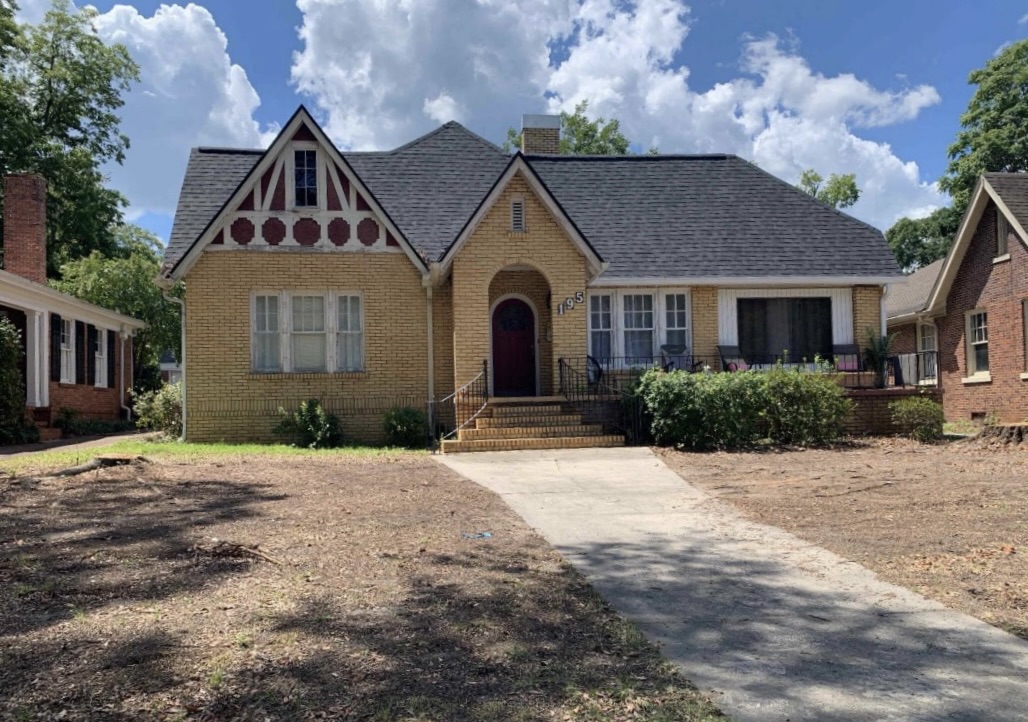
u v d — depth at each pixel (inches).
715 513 349.4
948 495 375.9
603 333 782.5
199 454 548.4
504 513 347.3
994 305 869.2
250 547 265.3
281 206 700.0
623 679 165.3
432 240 756.0
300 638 181.6
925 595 224.2
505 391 761.6
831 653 183.0
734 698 158.1
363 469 479.8
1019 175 864.3
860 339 800.3
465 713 147.1
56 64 1347.2
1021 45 1334.9
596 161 933.2
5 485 382.9
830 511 345.4
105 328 1064.2
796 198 887.1
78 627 186.1
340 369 705.6
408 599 214.1
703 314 788.6
